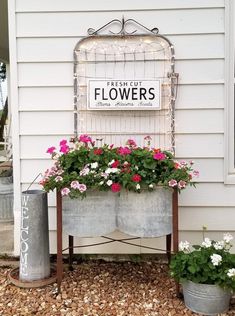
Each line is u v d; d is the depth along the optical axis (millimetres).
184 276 2268
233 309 2320
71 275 2783
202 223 2930
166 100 2867
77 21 2859
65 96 2896
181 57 2848
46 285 2621
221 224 2920
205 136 2881
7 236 3422
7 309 2332
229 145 2883
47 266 2682
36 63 2883
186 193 2920
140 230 2418
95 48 2869
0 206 3766
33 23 2857
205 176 2896
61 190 2375
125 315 2256
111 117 2900
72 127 2912
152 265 2973
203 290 2213
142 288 2600
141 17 2844
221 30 2816
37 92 2900
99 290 2568
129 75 2877
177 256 2346
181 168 2447
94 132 2908
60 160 2500
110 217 2445
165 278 2752
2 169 4750
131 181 2328
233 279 2135
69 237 2836
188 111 2875
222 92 2850
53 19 2857
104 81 2816
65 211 2451
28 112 2910
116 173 2377
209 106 2859
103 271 2867
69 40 2869
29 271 2611
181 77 2855
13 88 2895
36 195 2594
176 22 2832
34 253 2609
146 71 2869
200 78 2850
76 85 2877
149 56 2857
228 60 2826
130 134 2900
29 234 2598
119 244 2998
